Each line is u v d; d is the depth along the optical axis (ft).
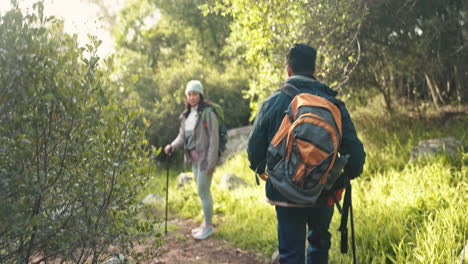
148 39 40.32
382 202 12.12
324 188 6.81
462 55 16.60
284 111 6.88
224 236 13.14
